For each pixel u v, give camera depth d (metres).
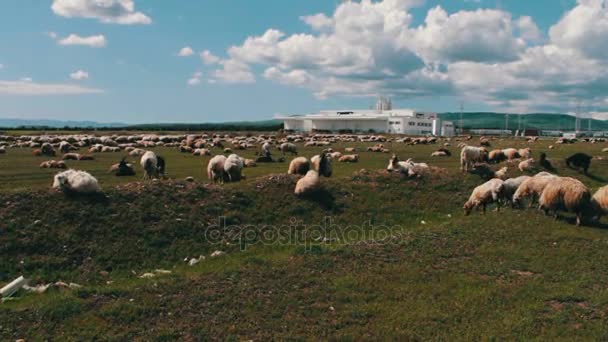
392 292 14.62
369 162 46.72
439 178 32.09
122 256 18.81
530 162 37.72
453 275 15.91
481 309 13.36
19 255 17.91
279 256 18.47
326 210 25.20
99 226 20.19
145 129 160.12
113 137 83.00
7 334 11.72
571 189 21.11
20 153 53.75
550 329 12.17
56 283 15.88
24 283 15.80
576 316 12.77
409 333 12.12
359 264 16.92
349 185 28.52
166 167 41.56
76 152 56.38
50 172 37.41
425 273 16.06
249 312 13.23
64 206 20.89
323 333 12.20
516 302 13.75
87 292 13.87
